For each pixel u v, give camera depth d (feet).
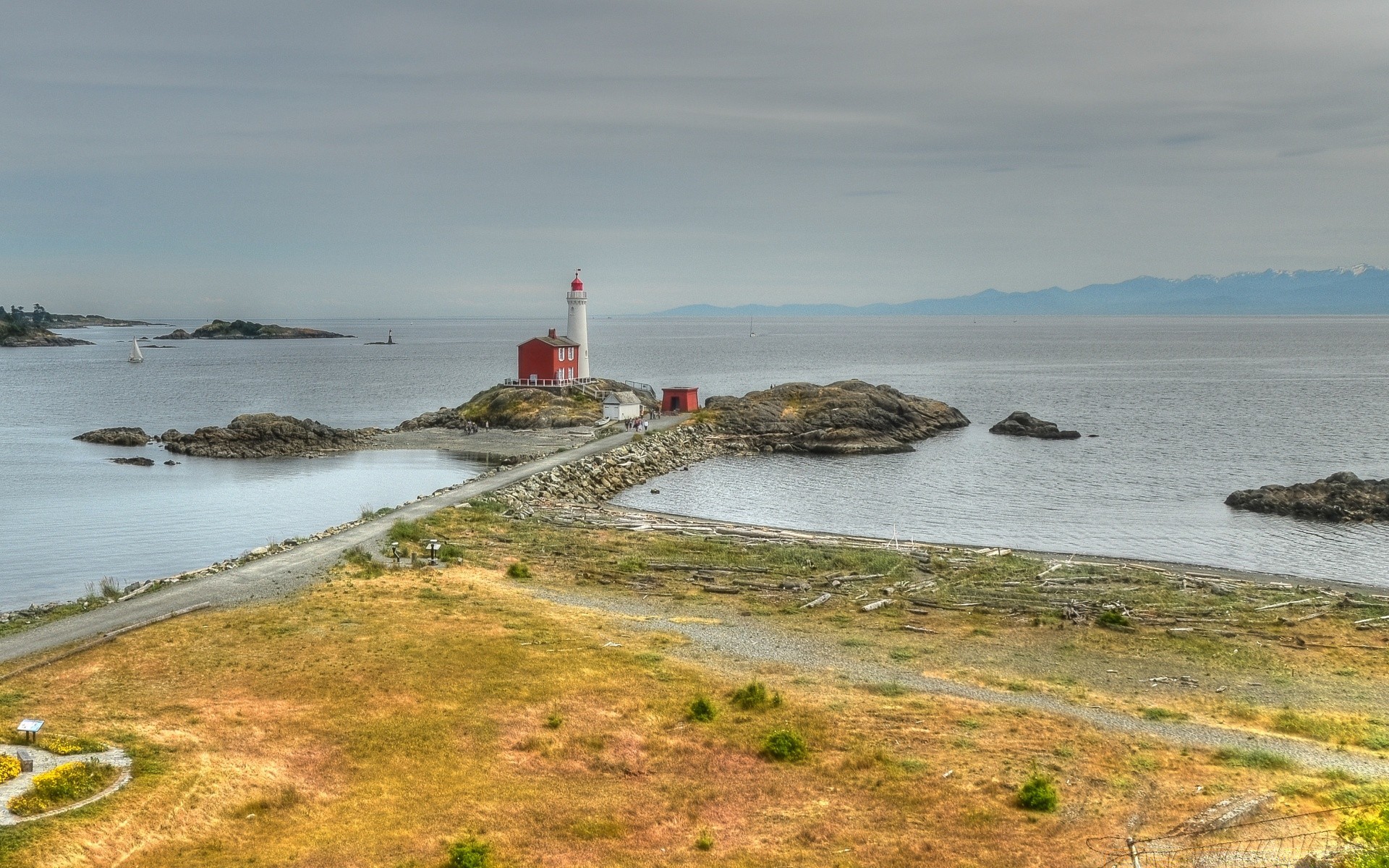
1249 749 116.47
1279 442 442.91
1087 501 316.60
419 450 398.42
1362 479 330.75
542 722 119.85
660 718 122.62
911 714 125.80
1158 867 88.63
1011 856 91.15
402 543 211.82
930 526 281.95
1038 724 123.24
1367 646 159.02
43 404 633.61
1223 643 158.61
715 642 154.61
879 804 101.65
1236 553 249.14
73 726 110.63
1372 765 113.09
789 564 210.59
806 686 135.64
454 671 134.82
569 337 520.42
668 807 100.42
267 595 169.58
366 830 93.45
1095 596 188.03
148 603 164.25
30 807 89.61
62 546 253.65
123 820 89.66
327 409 608.19
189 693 123.65
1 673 129.70
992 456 409.90
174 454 405.18
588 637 154.30
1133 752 115.14
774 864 89.61
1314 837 93.56
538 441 406.41
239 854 88.28
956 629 164.35
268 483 339.77
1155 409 582.35
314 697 124.16
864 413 448.65
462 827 94.53
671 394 474.49
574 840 93.20
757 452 420.36
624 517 271.90
